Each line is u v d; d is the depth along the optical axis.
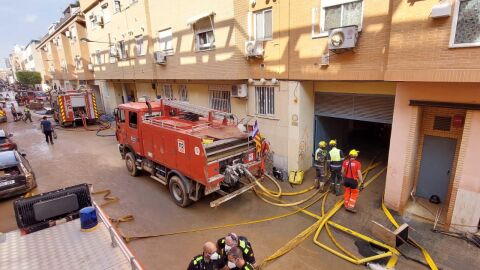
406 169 6.93
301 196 8.46
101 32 19.91
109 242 4.11
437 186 7.39
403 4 5.82
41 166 12.00
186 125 8.26
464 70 5.31
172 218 7.48
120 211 7.89
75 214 5.09
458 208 6.19
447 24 5.36
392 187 7.26
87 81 27.39
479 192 5.89
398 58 6.08
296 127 9.41
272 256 5.75
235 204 8.16
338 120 11.52
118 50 17.83
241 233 6.73
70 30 27.31
